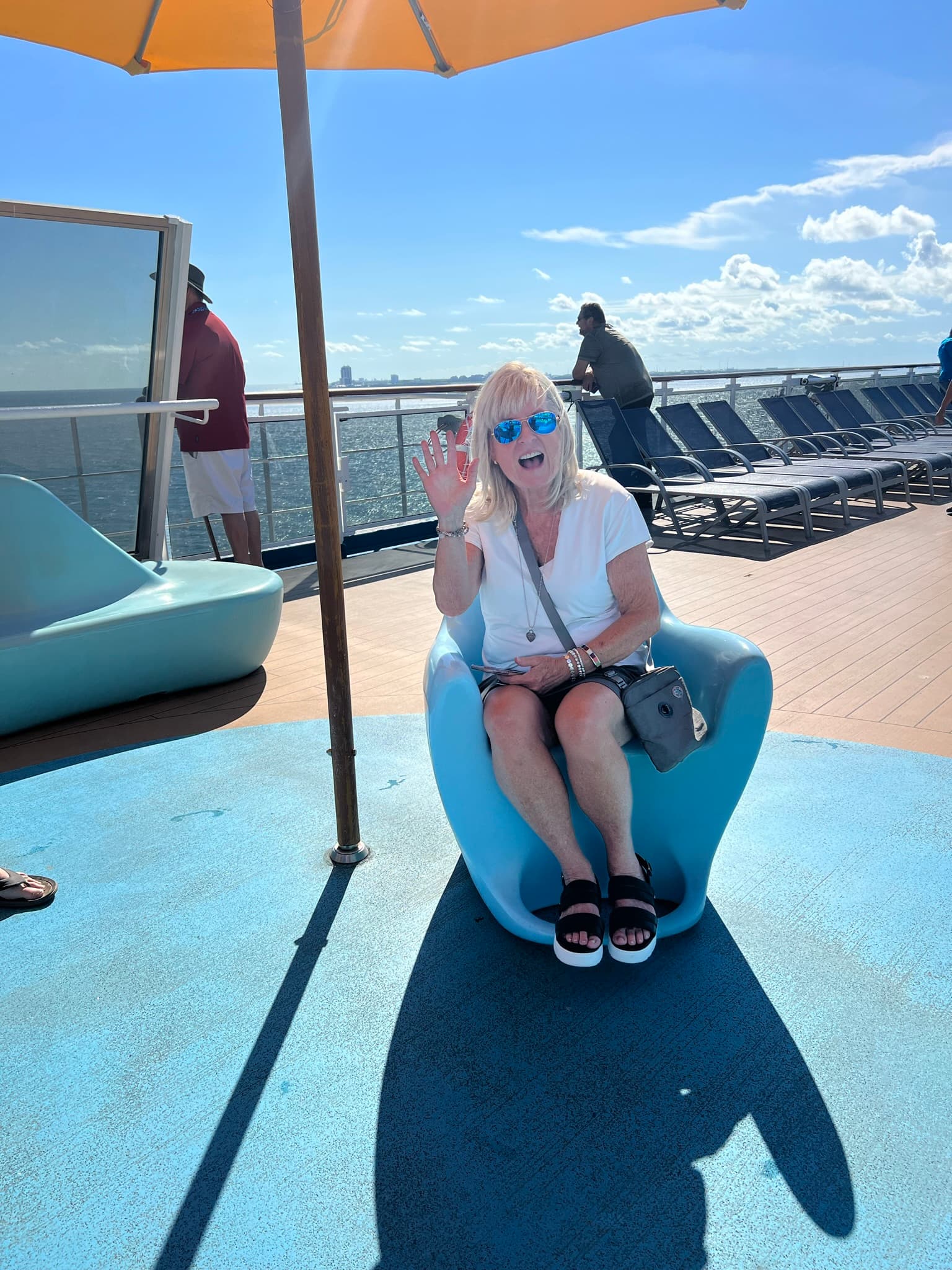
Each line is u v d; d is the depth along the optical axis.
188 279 4.95
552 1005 1.86
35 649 3.26
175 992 1.92
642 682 1.87
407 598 5.48
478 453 2.01
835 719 3.32
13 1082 1.68
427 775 2.96
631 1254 1.30
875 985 1.88
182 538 5.84
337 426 6.71
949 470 8.86
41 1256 1.33
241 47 2.64
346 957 2.04
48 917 2.21
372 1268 1.29
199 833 2.62
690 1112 1.56
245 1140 1.53
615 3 2.37
